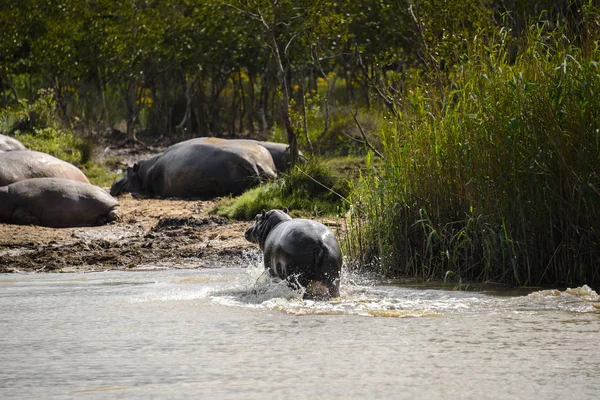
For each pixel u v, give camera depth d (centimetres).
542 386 2123
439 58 7075
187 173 8369
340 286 4006
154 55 17250
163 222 6569
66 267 5081
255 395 2072
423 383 2166
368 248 4750
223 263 5062
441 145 4469
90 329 3011
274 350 2586
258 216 4034
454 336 2759
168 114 18775
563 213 4053
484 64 4422
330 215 6456
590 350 2519
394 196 4616
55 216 6712
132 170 9000
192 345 2684
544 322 2991
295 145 8731
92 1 16525
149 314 3316
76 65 16012
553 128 4041
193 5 16375
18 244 5838
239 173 8262
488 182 4172
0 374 2339
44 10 16438
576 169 3997
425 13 8281
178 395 2088
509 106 4209
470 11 7925
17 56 17338
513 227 4150
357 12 12975
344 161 8988
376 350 2562
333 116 11744
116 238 6128
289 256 3522
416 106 4691
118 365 2430
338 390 2105
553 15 7444
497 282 4138
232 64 17288
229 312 3322
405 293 3784
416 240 4528
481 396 2039
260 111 18862
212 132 18638
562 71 4062
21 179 7375
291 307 3372
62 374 2331
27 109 14125
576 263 4041
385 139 4844
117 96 19938
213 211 7131
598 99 4003
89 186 6975
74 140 12706
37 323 3152
